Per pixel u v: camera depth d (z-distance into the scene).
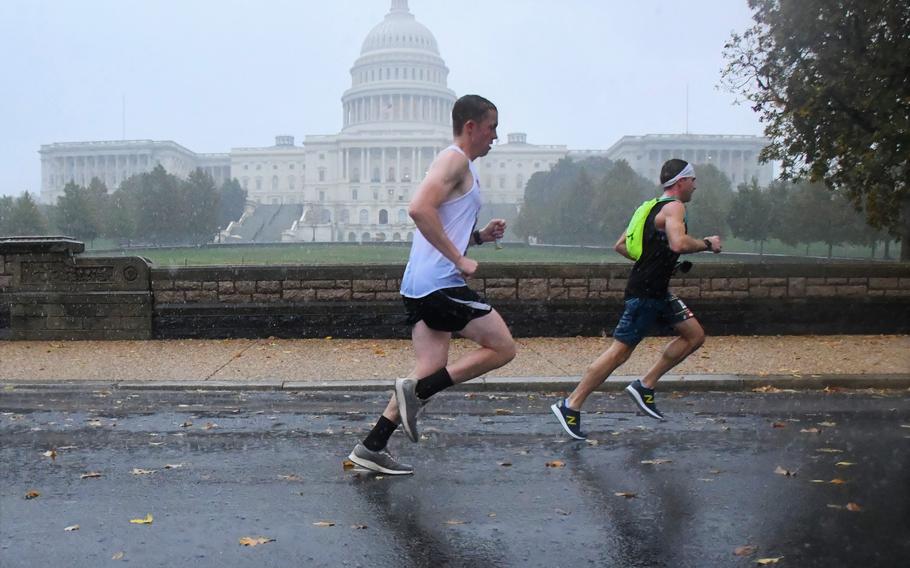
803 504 4.74
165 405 8.10
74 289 12.98
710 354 11.06
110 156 176.25
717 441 6.39
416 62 167.75
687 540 4.18
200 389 9.11
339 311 13.05
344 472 5.50
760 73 19.08
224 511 4.66
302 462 5.78
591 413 7.60
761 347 11.79
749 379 9.08
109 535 4.26
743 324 13.27
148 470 5.55
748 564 3.86
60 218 83.62
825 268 13.34
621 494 4.96
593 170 118.12
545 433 6.73
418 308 5.26
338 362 10.64
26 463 5.75
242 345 12.31
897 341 12.48
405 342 12.65
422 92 165.50
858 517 4.51
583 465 5.66
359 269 13.07
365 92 166.12
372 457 5.44
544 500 4.85
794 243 56.66
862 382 9.19
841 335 13.28
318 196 166.75
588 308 13.19
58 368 10.23
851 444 6.25
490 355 5.30
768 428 6.89
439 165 5.06
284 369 10.11
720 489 5.05
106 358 11.05
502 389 9.05
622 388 8.95
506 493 5.00
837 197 49.09
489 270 13.09
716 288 13.26
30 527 4.38
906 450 6.06
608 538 4.21
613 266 13.17
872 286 13.43
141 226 96.00
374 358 10.99
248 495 4.96
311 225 142.50
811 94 18.00
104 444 6.35
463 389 9.07
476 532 4.30
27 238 13.18
